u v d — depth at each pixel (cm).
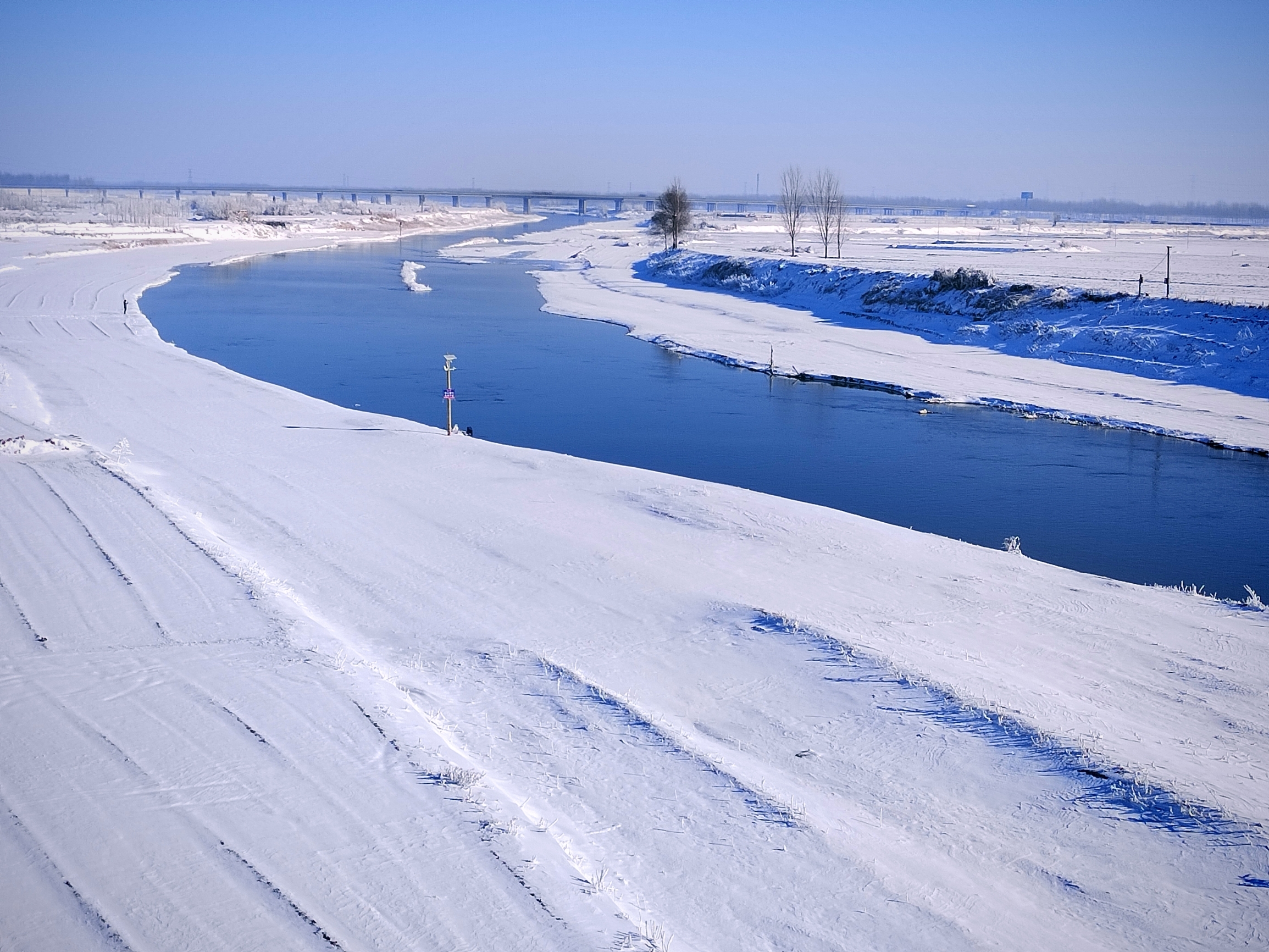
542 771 1217
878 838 1102
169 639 1527
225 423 3253
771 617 1694
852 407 4022
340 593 1816
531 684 1459
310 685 1372
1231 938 944
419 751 1199
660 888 991
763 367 4797
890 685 1453
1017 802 1177
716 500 2492
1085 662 1563
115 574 1797
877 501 2756
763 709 1413
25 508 2166
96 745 1193
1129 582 2119
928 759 1273
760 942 916
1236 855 1060
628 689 1466
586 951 856
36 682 1367
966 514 2642
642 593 1842
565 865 991
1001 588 1911
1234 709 1408
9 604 1656
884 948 916
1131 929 958
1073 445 3419
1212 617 1798
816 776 1237
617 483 2648
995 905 991
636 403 4059
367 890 927
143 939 850
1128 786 1184
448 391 3238
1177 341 4591
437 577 1905
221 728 1241
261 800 1079
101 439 2947
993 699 1402
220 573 1819
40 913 882
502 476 2689
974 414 3900
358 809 1067
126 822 1029
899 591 1870
